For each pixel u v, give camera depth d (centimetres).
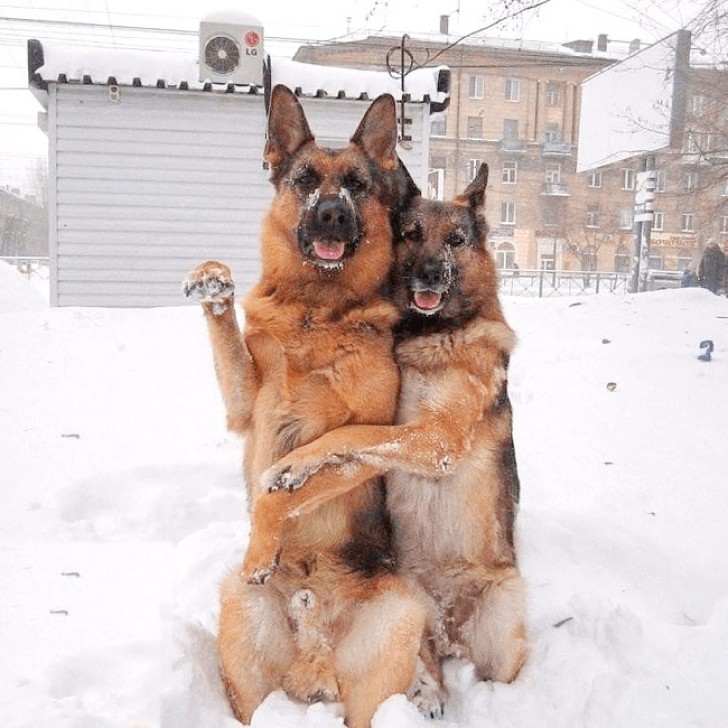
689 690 340
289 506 316
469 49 3375
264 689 317
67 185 1316
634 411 736
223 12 1283
